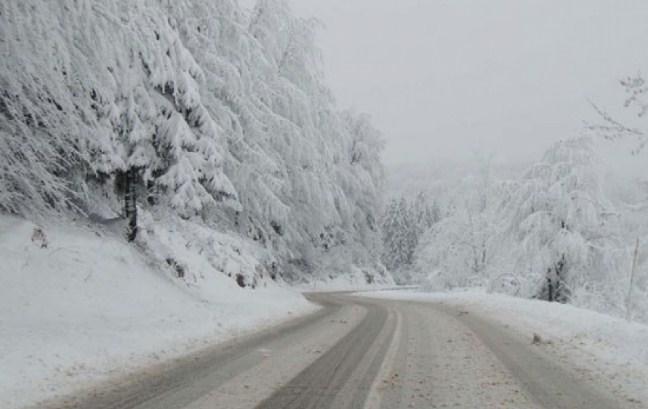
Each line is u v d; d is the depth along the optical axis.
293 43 35.00
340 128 43.22
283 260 37.53
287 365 8.94
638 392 7.46
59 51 11.13
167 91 17.31
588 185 26.84
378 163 53.84
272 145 31.64
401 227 93.31
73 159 14.09
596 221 26.19
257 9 32.72
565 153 27.64
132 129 15.65
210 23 23.61
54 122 12.44
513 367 9.16
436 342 12.05
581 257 26.02
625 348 10.47
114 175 17.27
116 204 18.80
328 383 7.63
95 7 12.52
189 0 21.47
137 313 13.44
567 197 26.83
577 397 7.13
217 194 24.97
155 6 15.81
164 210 21.86
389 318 17.88
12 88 11.04
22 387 6.85
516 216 28.30
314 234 37.94
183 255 20.28
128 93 15.30
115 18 12.90
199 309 15.52
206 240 22.98
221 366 8.78
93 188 17.78
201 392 6.99
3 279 11.49
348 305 24.38
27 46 10.65
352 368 8.77
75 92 12.93
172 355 9.74
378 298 33.31
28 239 12.92
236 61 26.19
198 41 22.08
